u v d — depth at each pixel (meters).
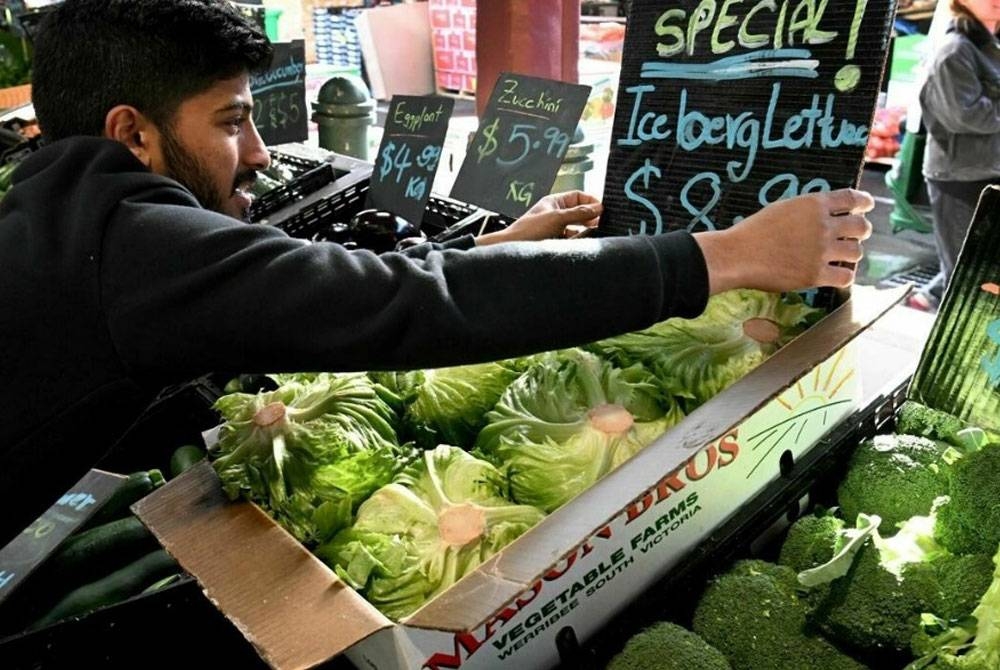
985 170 3.73
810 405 1.30
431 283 0.90
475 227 2.08
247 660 1.41
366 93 2.89
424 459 1.21
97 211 0.97
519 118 1.88
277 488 1.20
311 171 2.34
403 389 1.40
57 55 1.08
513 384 1.32
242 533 1.16
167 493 1.28
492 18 2.43
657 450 1.09
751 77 1.38
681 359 1.30
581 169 2.24
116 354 0.97
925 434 1.37
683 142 1.48
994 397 1.22
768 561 1.31
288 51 2.68
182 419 1.97
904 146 4.88
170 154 1.11
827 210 1.06
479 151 1.94
